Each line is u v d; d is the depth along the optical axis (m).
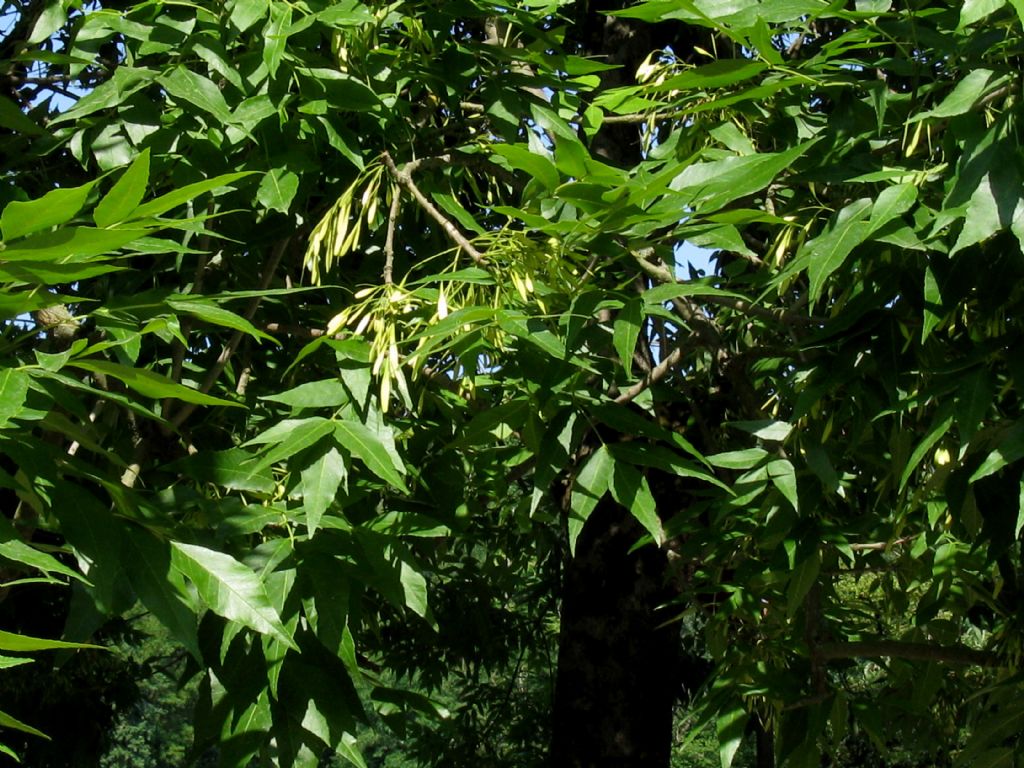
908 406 2.91
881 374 3.02
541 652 9.69
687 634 9.26
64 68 4.36
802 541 3.46
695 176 2.85
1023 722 3.47
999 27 2.85
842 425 4.09
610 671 5.59
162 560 2.36
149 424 3.39
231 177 1.99
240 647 2.75
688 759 16.58
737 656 4.06
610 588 5.65
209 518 2.73
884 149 3.32
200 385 3.27
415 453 3.25
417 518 3.04
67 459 2.36
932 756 5.27
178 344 3.21
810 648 3.88
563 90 3.77
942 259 2.84
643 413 4.98
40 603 7.76
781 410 4.14
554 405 2.92
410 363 2.87
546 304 2.88
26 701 9.48
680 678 8.96
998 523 3.17
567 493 5.12
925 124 3.18
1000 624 4.55
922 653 3.84
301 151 3.37
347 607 2.69
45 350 3.37
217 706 2.71
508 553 7.27
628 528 5.67
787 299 4.54
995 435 3.14
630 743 5.57
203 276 3.78
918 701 4.32
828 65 3.13
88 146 3.32
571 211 3.16
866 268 3.22
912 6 3.06
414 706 3.02
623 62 5.53
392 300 2.79
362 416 2.77
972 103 2.57
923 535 4.03
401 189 3.64
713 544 4.02
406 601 2.84
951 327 3.25
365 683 3.19
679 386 4.59
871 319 3.11
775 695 3.80
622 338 2.58
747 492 3.38
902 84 4.33
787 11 2.83
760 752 6.48
